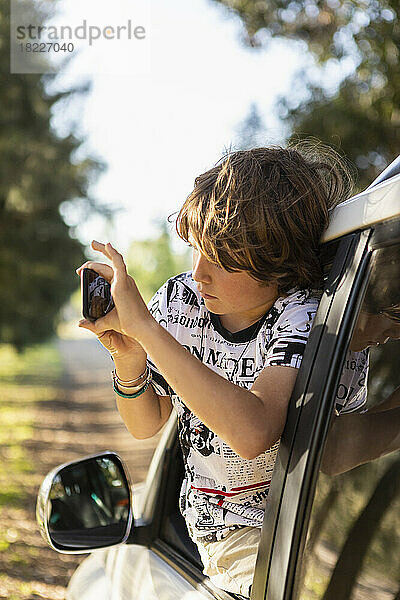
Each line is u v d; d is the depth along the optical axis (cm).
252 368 143
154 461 206
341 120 563
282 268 134
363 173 555
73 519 184
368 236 114
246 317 144
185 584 167
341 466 114
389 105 537
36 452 1155
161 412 174
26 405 1800
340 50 565
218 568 154
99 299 144
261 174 135
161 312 159
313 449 112
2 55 1592
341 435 115
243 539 150
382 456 106
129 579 195
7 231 1698
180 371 126
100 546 186
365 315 110
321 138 576
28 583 552
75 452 1176
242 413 121
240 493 150
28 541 661
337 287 118
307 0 566
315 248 136
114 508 191
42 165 1670
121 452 1197
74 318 6103
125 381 165
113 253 137
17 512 762
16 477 941
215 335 149
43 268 1781
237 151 144
